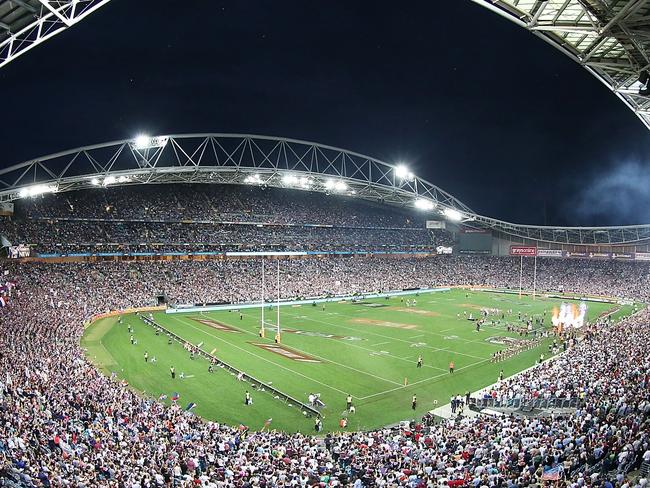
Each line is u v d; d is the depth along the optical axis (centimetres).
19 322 5150
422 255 13475
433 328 7138
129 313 7912
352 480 2125
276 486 1928
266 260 10881
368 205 13462
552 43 2641
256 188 12006
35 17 2164
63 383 3391
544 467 2023
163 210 10156
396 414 3791
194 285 9088
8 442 2081
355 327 7156
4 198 7200
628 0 2069
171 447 2527
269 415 3716
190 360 5141
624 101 3209
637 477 1817
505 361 5338
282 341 6156
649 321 5844
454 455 2423
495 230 13988
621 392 3039
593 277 11912
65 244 8494
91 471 1978
